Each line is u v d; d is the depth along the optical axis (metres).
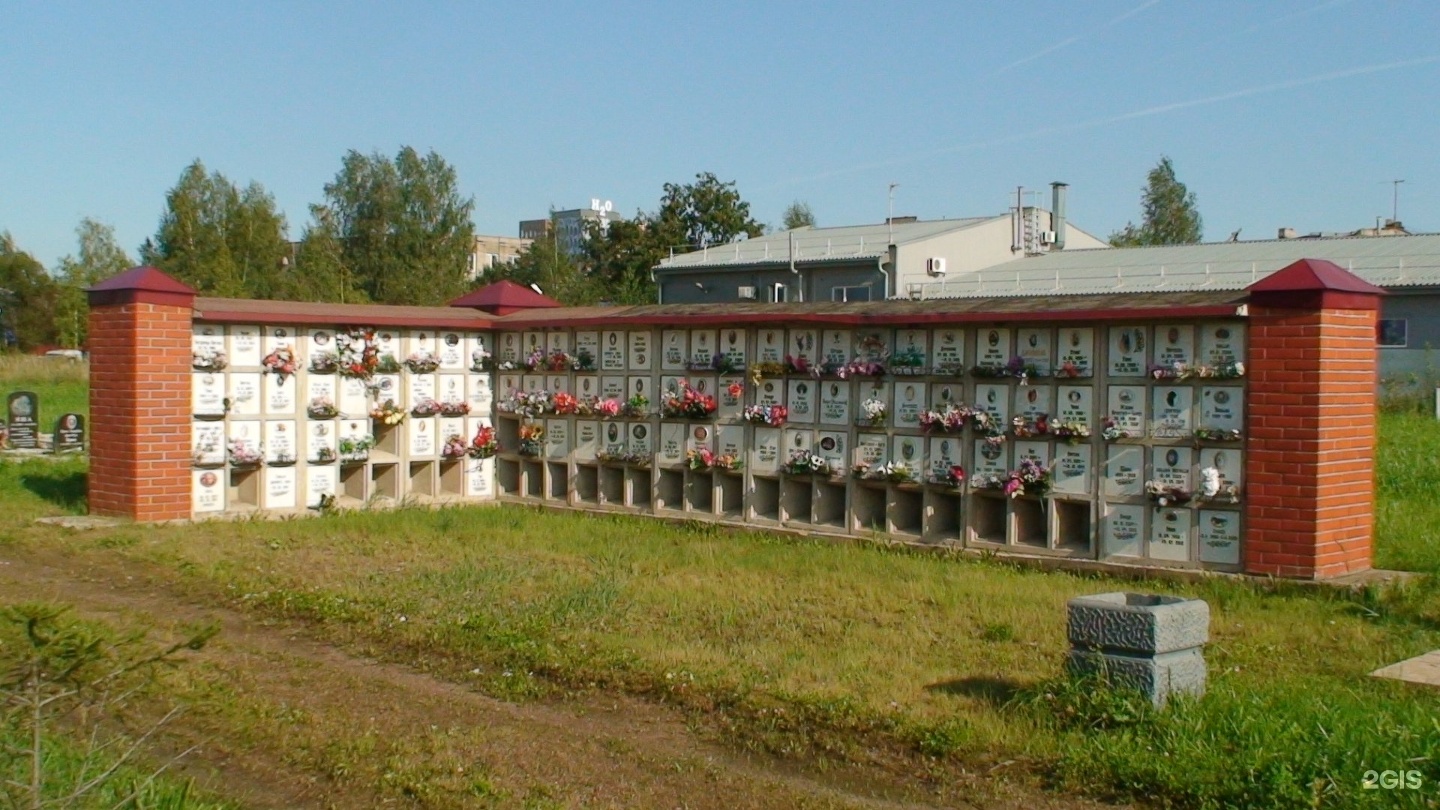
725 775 6.22
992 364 11.80
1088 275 38.84
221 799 5.92
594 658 7.98
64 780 5.65
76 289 61.03
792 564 11.16
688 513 14.09
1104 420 11.06
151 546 11.87
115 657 7.66
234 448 14.02
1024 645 8.25
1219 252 39.34
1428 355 31.64
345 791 6.09
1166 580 10.41
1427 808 5.23
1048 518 11.45
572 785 6.10
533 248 63.19
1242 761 5.73
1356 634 8.36
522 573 10.72
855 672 7.59
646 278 60.75
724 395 13.88
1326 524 9.95
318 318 14.56
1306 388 9.94
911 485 12.34
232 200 63.16
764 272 44.66
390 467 15.51
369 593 9.90
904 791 5.98
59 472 17.45
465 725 6.98
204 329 13.93
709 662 7.82
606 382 15.02
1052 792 5.86
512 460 16.12
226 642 8.72
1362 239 38.34
